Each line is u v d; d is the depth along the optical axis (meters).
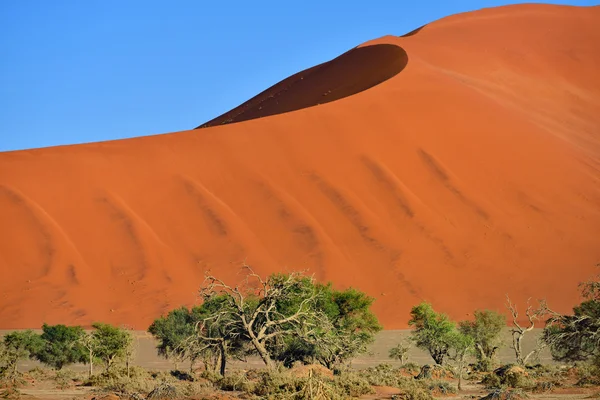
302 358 34.12
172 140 91.38
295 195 82.75
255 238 77.31
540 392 27.50
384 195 82.56
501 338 46.47
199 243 76.62
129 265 73.38
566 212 83.38
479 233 79.00
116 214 78.69
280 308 34.34
